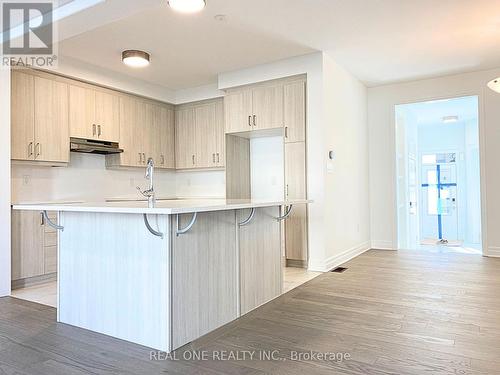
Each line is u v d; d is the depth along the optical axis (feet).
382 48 14.69
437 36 13.51
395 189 20.17
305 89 15.67
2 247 11.96
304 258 15.46
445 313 9.61
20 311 10.30
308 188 15.37
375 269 15.11
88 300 8.86
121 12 9.35
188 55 15.14
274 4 10.94
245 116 17.16
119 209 7.01
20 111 13.69
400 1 10.87
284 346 7.73
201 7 9.95
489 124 17.66
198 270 8.30
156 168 19.92
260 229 10.71
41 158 14.30
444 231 30.53
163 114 20.20
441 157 30.68
